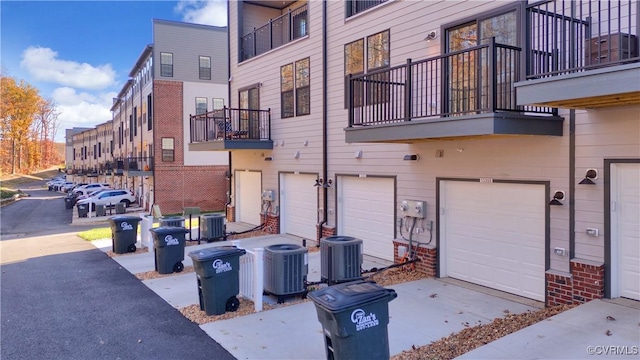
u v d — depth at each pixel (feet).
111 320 23.29
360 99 35.91
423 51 30.68
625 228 20.93
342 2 37.93
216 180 91.56
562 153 22.89
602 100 18.61
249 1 54.54
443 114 23.91
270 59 48.57
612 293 21.12
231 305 23.80
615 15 20.97
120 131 140.46
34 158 266.16
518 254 25.48
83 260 39.14
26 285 30.89
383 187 34.88
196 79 90.68
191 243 43.57
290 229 47.44
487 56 23.47
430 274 30.09
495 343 17.25
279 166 47.88
